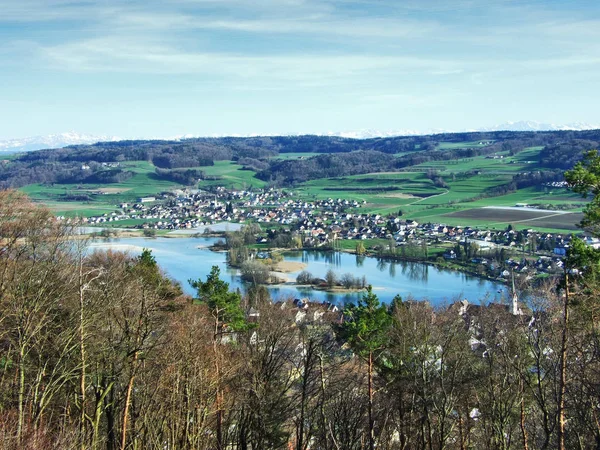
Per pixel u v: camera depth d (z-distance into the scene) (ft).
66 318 118.93
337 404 124.47
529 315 147.33
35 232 143.74
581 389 96.53
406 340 120.16
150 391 111.75
